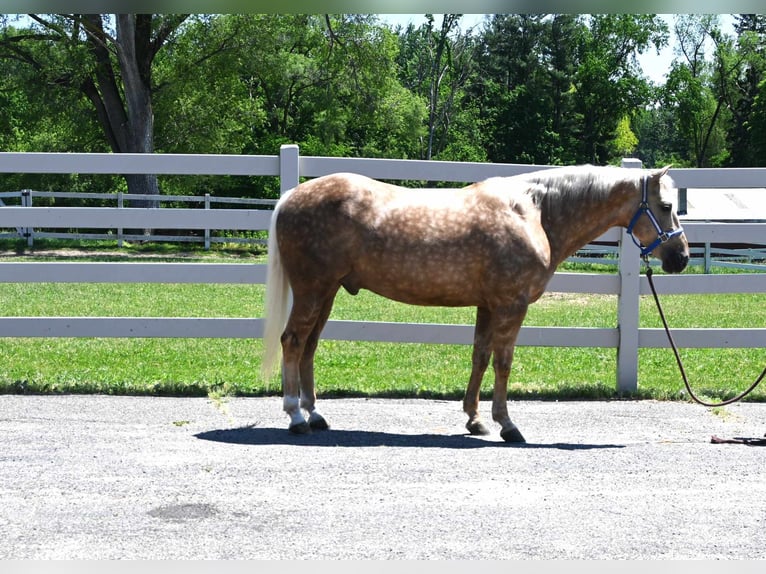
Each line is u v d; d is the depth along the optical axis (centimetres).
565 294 1900
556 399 818
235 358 1041
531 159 6925
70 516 453
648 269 675
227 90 3472
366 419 714
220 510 466
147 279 806
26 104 3906
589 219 657
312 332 672
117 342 1153
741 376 982
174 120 3447
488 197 644
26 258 2098
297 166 812
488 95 7131
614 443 638
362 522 450
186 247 2486
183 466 550
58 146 3625
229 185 3756
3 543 414
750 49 7025
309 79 4378
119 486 505
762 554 416
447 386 863
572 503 488
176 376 893
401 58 7212
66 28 2991
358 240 632
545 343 839
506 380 644
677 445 630
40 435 626
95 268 802
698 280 831
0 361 974
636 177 651
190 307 1508
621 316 832
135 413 713
